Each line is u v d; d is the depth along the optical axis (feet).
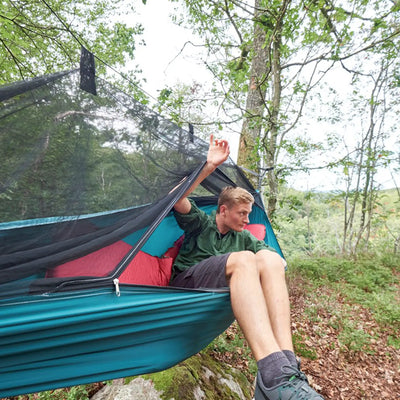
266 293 4.63
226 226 6.42
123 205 4.76
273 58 11.94
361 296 17.61
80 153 4.68
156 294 3.95
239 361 10.37
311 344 12.69
